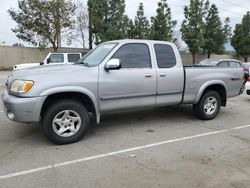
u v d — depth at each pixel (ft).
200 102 20.97
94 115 16.60
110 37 82.89
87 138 16.90
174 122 20.83
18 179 11.67
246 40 108.78
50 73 15.29
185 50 100.12
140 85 17.70
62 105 15.37
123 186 11.11
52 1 82.43
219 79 21.30
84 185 11.19
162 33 86.02
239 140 16.87
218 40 99.45
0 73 72.38
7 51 85.35
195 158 13.94
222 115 23.65
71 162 13.39
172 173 12.25
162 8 85.81
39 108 14.61
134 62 17.74
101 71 16.42
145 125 19.90
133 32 88.33
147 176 11.96
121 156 14.16
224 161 13.60
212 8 96.17
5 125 19.43
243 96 36.29
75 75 15.62
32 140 16.44
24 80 14.66
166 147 15.49
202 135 17.76
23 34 86.07
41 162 13.35
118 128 19.07
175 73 19.07
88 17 87.51
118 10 85.10
